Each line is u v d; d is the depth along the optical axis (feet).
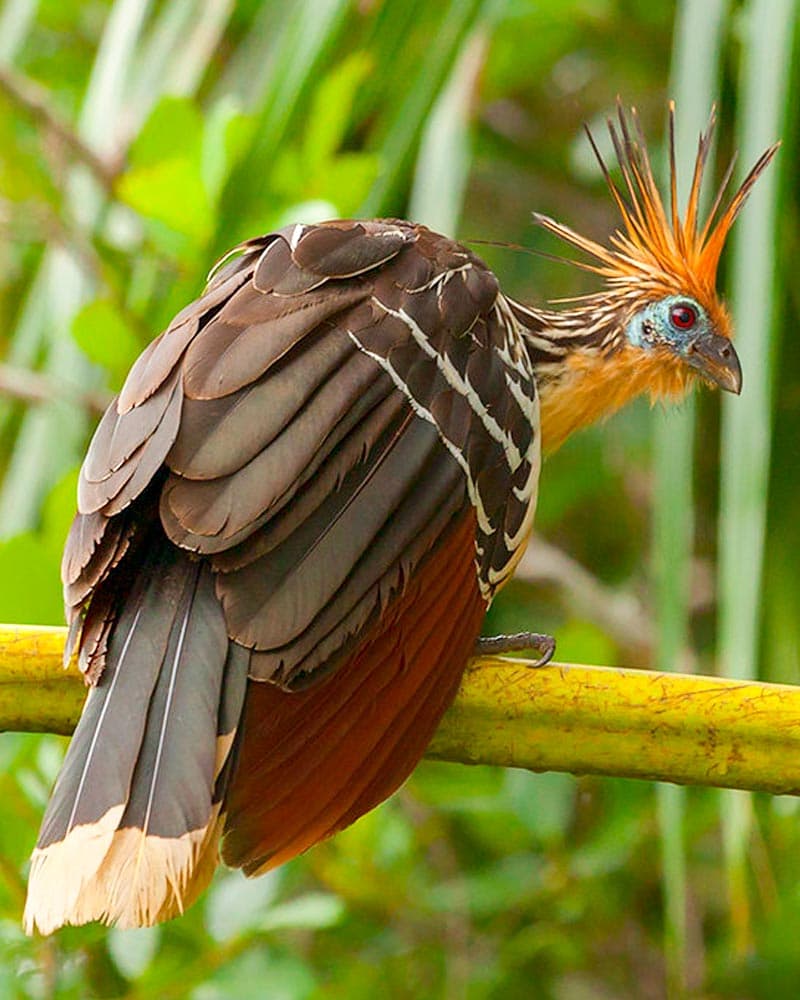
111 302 29.35
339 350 20.24
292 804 19.92
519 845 32.96
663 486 25.40
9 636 20.06
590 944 34.19
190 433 19.22
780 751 19.89
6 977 27.81
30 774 28.09
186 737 18.04
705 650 37.40
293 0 29.96
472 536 21.01
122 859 17.35
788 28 24.47
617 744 20.22
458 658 20.44
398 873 31.86
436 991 32.55
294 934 32.96
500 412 21.79
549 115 43.45
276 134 27.89
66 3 38.47
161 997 29.12
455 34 28.45
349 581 19.06
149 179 28.37
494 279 23.08
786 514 29.58
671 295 27.48
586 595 38.24
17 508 32.12
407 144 29.07
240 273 21.76
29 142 35.94
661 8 38.47
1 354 38.65
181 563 19.31
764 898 32.58
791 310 29.37
